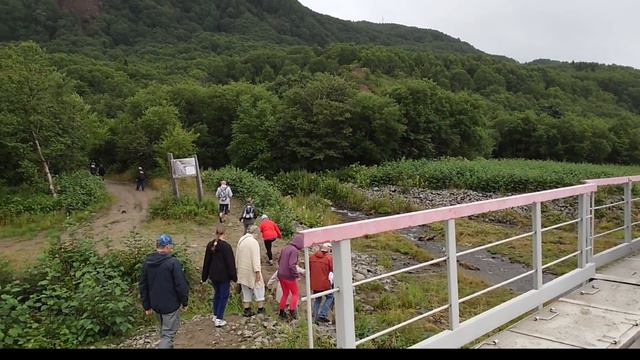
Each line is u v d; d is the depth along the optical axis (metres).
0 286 10.05
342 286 3.04
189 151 48.19
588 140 70.12
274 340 8.25
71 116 34.06
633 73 159.50
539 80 131.62
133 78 95.81
